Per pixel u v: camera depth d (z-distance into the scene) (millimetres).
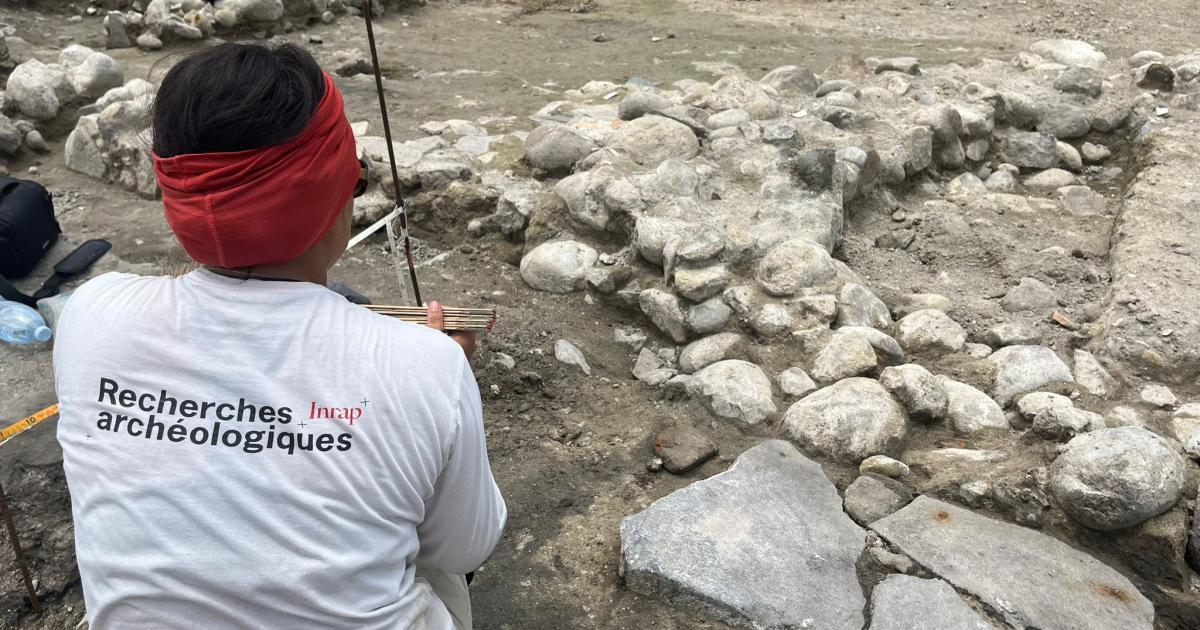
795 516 2613
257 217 1161
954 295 4035
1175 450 2688
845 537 2539
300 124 1161
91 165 5094
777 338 3453
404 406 1219
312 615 1194
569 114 5738
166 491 1157
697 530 2549
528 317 3826
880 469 2773
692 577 2391
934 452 2854
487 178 4691
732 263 3756
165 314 1219
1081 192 4996
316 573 1176
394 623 1279
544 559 2594
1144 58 6746
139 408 1188
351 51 7254
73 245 4184
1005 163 5539
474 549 1448
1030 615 2283
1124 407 3049
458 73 7191
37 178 5102
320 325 1232
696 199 4238
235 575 1159
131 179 4938
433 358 1259
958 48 8078
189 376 1189
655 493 2824
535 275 4086
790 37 8641
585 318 3887
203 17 7441
